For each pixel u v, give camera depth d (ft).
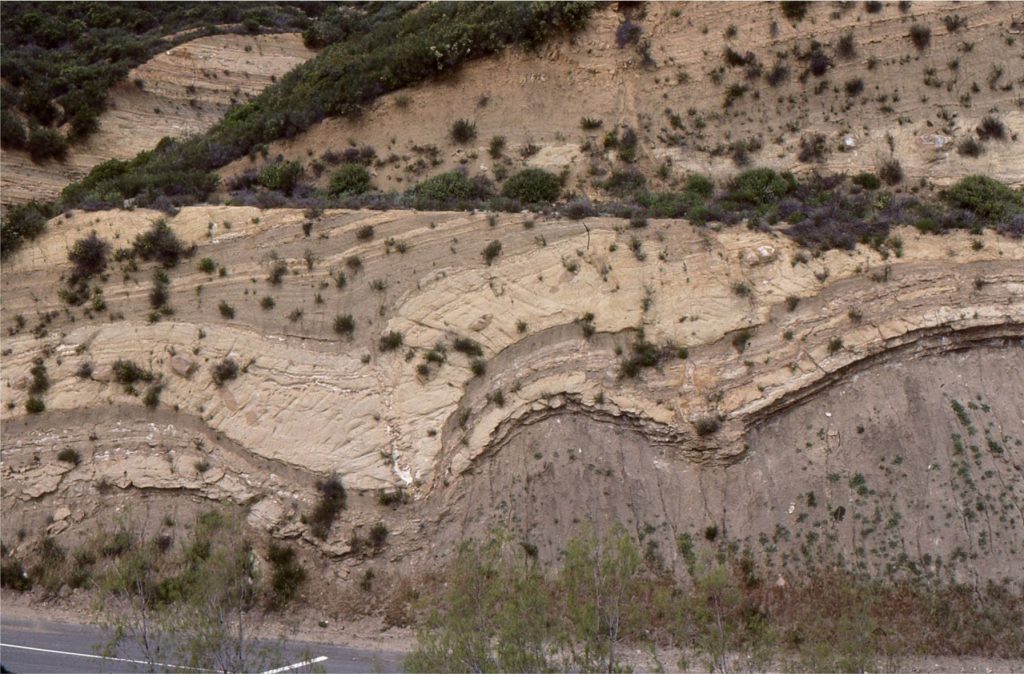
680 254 66.59
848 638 49.62
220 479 63.52
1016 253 64.90
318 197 76.95
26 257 74.49
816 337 63.05
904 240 65.98
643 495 60.54
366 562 60.23
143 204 76.79
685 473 61.11
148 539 61.93
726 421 61.00
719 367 62.80
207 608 47.44
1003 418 61.05
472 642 42.75
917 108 78.13
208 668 46.09
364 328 67.00
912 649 53.06
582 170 78.54
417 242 69.56
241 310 69.00
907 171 75.25
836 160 76.74
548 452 62.49
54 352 70.23
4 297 73.26
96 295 71.61
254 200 75.72
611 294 65.51
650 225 68.33
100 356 69.10
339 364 65.82
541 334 64.95
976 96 77.87
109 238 73.87
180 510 63.36
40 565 62.85
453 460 61.87
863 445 60.44
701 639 50.34
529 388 63.57
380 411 63.72
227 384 66.44
